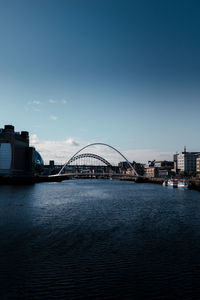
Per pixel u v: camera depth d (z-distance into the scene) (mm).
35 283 19078
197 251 26359
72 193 107438
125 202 72312
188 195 96750
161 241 30078
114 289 18312
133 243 29219
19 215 47906
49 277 20109
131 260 23750
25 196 89938
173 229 36500
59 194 101375
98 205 65000
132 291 18078
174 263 23078
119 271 21281
